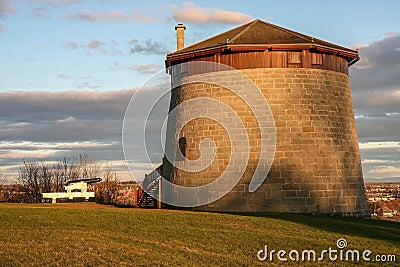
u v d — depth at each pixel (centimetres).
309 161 2927
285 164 2906
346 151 3078
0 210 2459
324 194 2923
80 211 2477
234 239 1959
